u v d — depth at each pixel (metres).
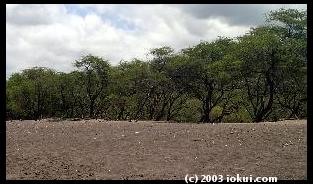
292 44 41.28
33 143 21.33
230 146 19.50
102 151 19.22
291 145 19.28
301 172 15.38
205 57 48.97
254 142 20.09
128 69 56.44
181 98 53.19
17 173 15.82
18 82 66.69
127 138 22.14
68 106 61.81
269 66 41.84
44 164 17.08
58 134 24.39
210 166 16.45
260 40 41.12
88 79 57.50
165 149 19.28
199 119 52.06
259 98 48.22
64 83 60.12
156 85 51.97
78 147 20.19
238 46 44.62
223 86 47.09
